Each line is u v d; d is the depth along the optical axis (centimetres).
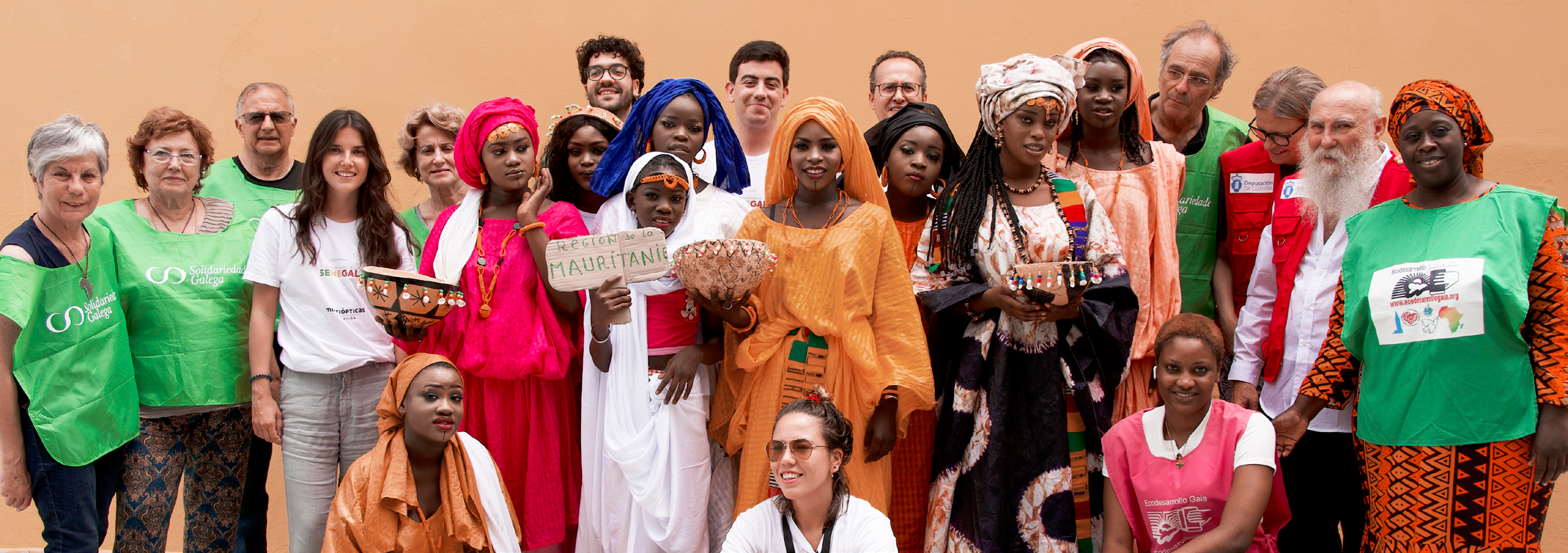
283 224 410
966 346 386
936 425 402
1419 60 524
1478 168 353
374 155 416
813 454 330
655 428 379
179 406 416
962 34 551
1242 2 538
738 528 344
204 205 436
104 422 398
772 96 493
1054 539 367
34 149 388
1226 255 450
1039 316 366
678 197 383
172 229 425
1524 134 516
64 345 393
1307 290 397
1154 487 350
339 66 584
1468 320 328
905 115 411
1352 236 368
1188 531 347
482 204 412
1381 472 353
